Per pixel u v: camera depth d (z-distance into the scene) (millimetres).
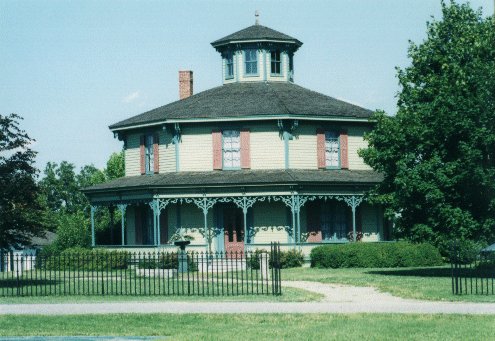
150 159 50188
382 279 34219
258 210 46938
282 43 52750
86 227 56219
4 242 30844
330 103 50156
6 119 31484
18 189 30922
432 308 24234
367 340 19328
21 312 24609
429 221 33969
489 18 37500
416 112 34875
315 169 48000
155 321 22703
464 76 33844
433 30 37750
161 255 42469
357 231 48781
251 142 47531
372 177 47562
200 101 50094
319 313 23703
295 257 44125
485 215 33188
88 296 28750
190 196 45562
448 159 33906
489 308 23984
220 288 31281
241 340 19609
